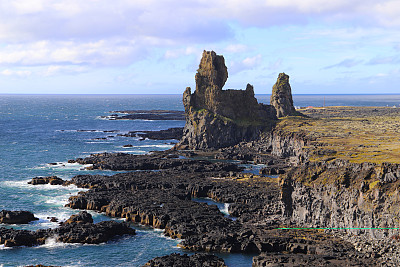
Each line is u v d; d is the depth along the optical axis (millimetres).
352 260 109500
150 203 162500
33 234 133000
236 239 129250
